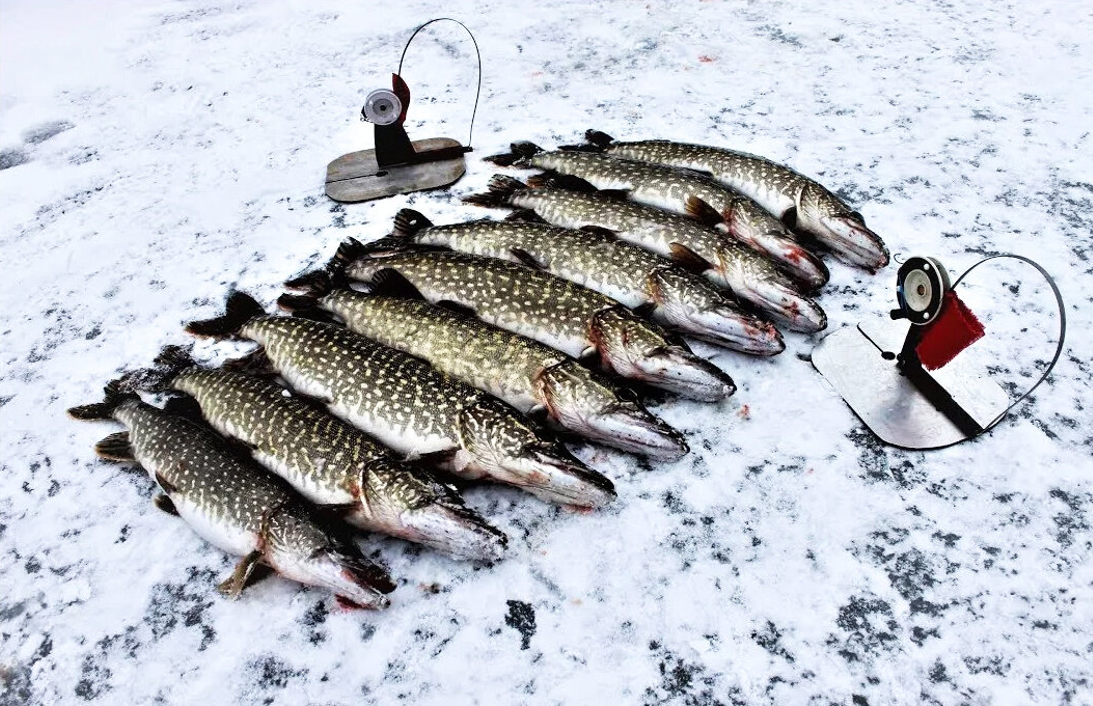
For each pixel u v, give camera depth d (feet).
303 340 3.01
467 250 3.55
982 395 2.86
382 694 2.31
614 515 2.65
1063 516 2.57
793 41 5.18
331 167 4.32
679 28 5.47
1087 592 2.39
